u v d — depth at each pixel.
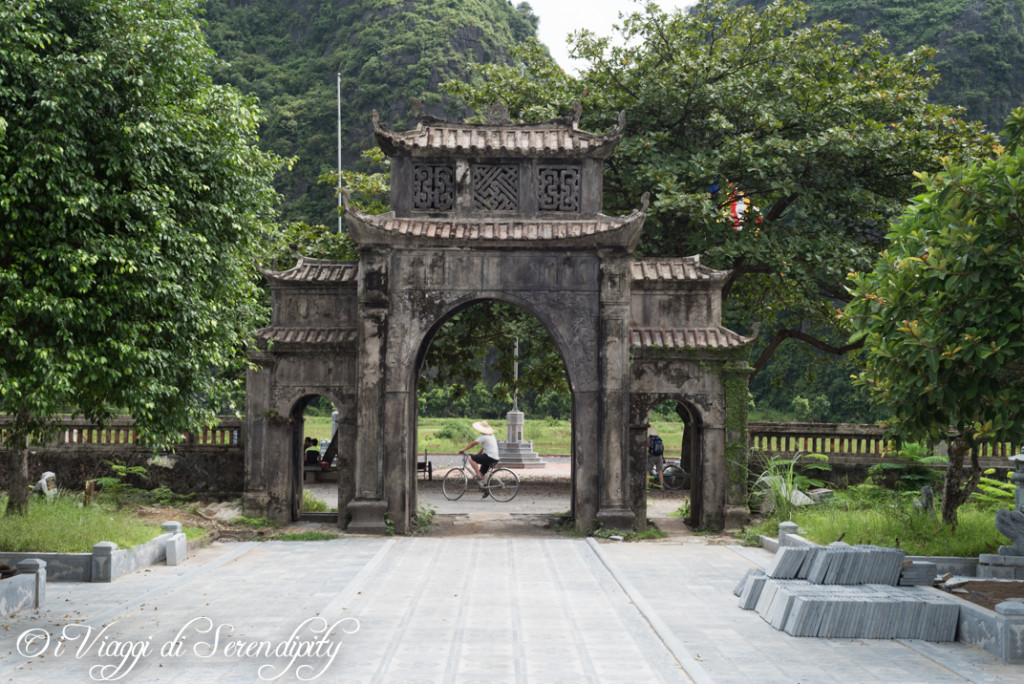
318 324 17.55
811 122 23.97
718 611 9.78
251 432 17.48
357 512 16.50
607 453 16.44
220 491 20.08
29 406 11.38
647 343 16.84
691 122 24.22
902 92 24.95
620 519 16.30
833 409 60.28
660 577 12.04
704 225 22.81
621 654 7.77
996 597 9.45
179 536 13.43
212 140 13.00
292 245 23.47
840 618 8.55
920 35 72.19
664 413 67.38
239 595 10.56
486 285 16.67
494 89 25.88
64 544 12.22
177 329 12.38
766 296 27.44
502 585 11.30
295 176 86.81
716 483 16.94
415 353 16.62
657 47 25.42
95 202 11.12
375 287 16.62
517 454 34.66
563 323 16.66
